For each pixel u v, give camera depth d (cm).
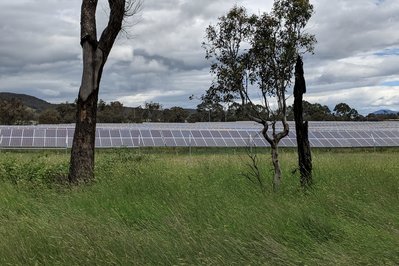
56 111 7644
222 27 1118
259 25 1105
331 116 8300
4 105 6931
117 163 1580
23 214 761
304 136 1062
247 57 1120
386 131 4081
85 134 1198
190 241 573
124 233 600
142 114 8550
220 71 1110
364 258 526
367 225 678
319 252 548
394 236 596
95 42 1213
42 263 528
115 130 3659
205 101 1145
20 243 565
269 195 890
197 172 1247
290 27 1113
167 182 999
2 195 902
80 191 963
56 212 768
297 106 1068
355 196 866
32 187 1062
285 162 1600
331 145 3650
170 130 3759
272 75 1114
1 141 3253
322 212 753
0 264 523
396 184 1005
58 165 1426
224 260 522
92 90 1204
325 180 1089
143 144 3466
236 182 1086
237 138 3706
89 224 643
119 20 1220
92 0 1211
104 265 515
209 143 3566
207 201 798
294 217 698
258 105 1117
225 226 643
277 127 4169
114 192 924
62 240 567
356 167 1281
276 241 599
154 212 762
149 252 543
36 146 3256
